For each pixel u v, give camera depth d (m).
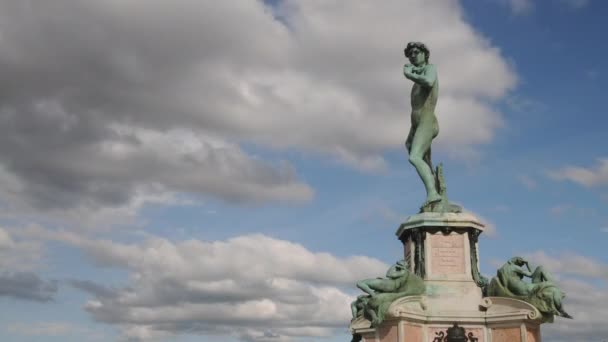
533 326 24.00
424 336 23.97
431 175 27.31
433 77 27.94
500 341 23.83
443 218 25.95
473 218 26.22
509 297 24.28
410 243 26.59
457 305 24.58
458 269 25.66
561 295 23.64
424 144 27.89
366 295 25.09
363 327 24.53
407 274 24.52
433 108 28.22
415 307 24.09
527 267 25.02
